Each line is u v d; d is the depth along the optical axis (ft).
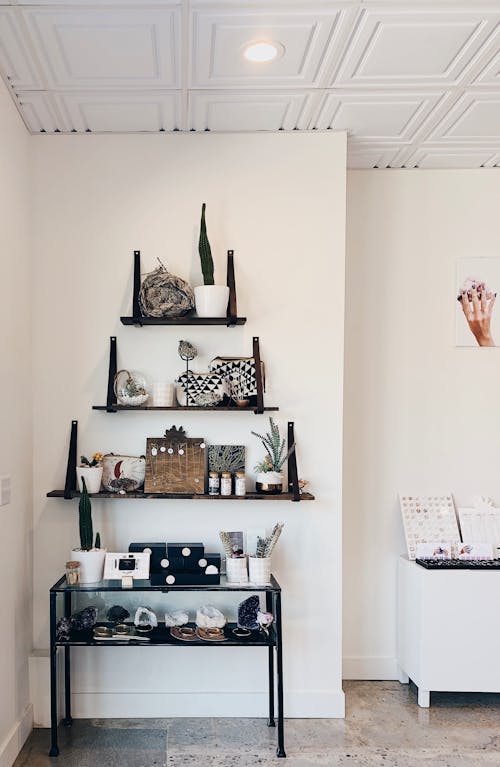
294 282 9.80
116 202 9.73
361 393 11.12
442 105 8.85
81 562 8.77
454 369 11.13
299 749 8.59
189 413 9.72
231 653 9.62
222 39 7.29
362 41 7.32
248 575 9.09
